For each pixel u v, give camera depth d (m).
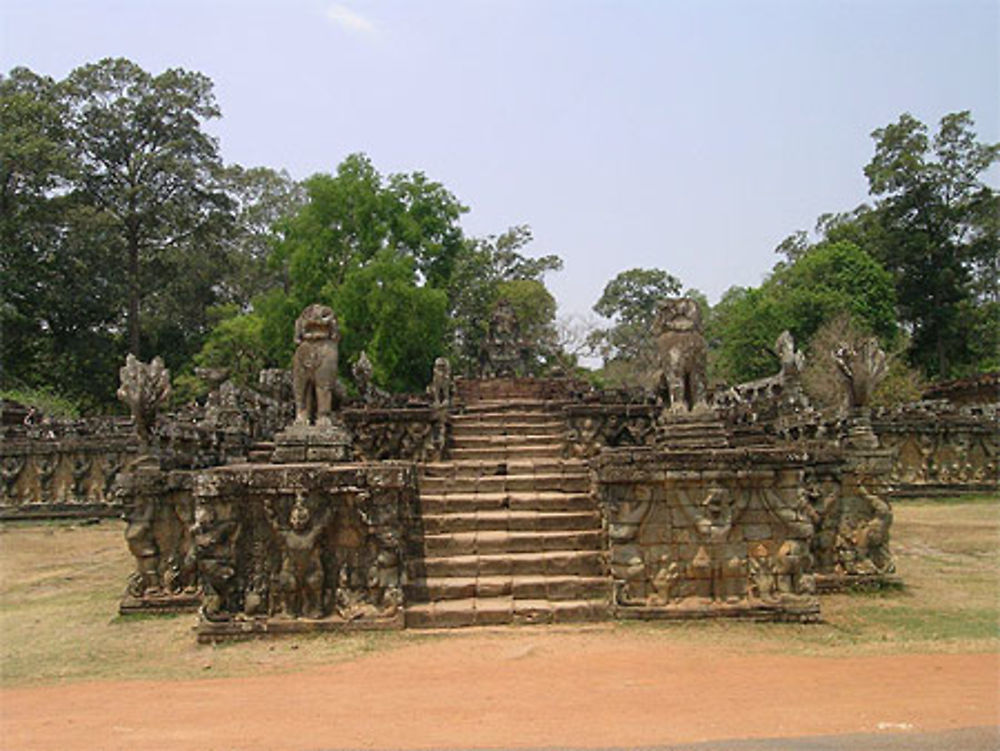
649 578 10.79
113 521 23.56
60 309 40.59
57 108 41.19
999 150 45.44
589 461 13.76
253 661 9.27
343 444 11.88
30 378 41.47
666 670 8.19
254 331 37.44
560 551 12.05
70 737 6.38
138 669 9.16
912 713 6.34
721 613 10.51
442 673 8.30
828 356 32.16
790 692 7.17
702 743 5.62
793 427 15.98
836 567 12.92
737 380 38.94
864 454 13.02
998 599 11.98
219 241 47.69
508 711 6.75
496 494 13.80
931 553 15.95
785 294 40.44
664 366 12.28
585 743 5.72
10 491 25.09
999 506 22.97
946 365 47.31
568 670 8.26
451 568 11.51
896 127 46.84
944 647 9.16
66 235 40.25
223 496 10.52
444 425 18.52
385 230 36.16
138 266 44.41
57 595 13.88
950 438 26.06
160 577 12.32
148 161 43.44
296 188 54.66
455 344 48.25
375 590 10.52
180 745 6.02
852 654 8.85
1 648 10.33
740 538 10.80
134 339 43.12
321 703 7.26
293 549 10.36
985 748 5.39
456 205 40.88
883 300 40.12
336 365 12.39
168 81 43.47
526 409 21.44
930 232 46.66
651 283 65.38
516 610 10.56
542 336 48.84
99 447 24.80
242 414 16.08
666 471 10.74
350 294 33.66
